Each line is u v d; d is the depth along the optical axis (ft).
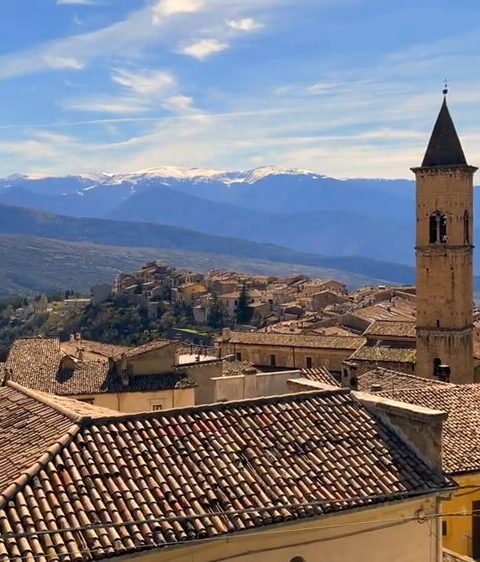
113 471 69.05
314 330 457.68
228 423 79.05
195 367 227.61
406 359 320.29
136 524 63.52
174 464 71.51
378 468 76.89
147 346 233.55
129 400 216.54
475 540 111.96
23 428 80.23
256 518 66.80
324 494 71.72
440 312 287.69
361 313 495.41
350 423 82.89
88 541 61.05
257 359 404.57
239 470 72.43
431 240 289.53
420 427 79.56
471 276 294.66
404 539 75.00
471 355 294.87
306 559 70.03
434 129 292.61
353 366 217.77
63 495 65.10
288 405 84.07
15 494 64.69
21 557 58.49
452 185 284.20
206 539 63.62
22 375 222.89
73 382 220.02
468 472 110.22
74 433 72.90
